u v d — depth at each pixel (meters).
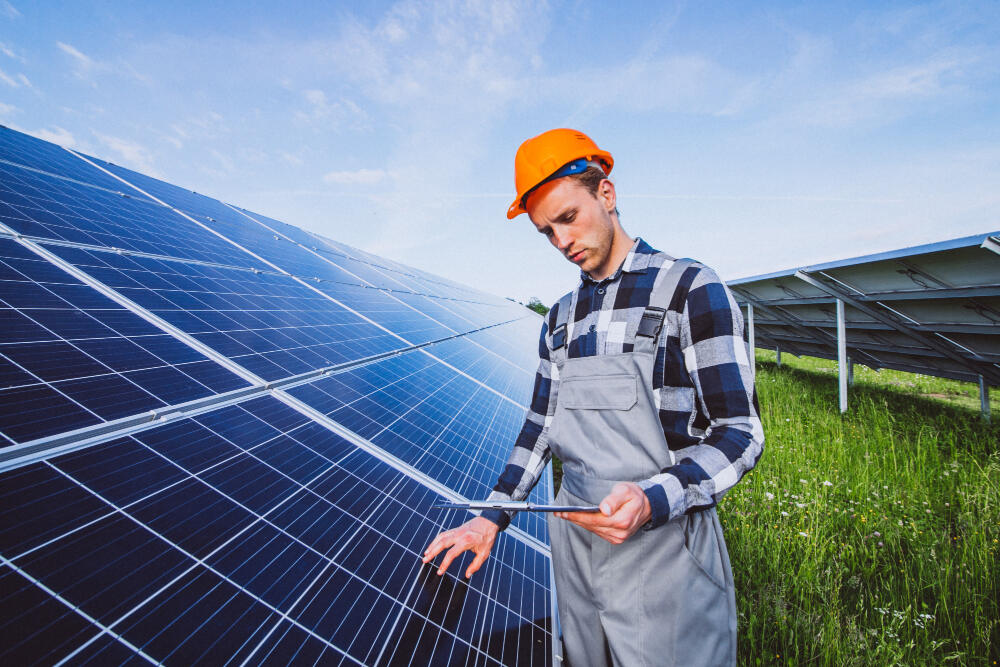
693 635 1.32
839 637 2.69
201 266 4.32
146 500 1.41
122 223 4.38
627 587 1.37
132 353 2.19
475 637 1.66
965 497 4.47
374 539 1.85
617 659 1.37
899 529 3.94
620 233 1.61
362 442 2.56
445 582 1.85
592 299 1.66
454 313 11.10
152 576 1.19
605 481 1.45
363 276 9.57
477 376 5.99
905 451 6.00
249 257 5.89
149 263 3.63
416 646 1.46
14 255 2.58
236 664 1.09
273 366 2.90
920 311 7.57
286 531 1.62
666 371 1.46
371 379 3.62
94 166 6.46
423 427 3.31
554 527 1.69
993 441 6.09
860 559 3.64
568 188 1.45
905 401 9.84
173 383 2.12
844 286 8.46
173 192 7.65
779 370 15.60
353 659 1.29
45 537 1.13
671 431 1.45
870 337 10.64
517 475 1.88
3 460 1.28
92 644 0.97
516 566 2.33
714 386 1.33
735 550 3.62
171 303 3.05
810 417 8.11
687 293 1.41
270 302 4.28
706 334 1.36
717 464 1.23
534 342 15.43
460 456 3.26
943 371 9.55
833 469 5.45
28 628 0.93
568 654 1.63
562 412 1.66
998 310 6.15
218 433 1.94
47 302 2.23
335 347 3.93
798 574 3.32
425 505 2.33
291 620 1.30
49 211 3.62
